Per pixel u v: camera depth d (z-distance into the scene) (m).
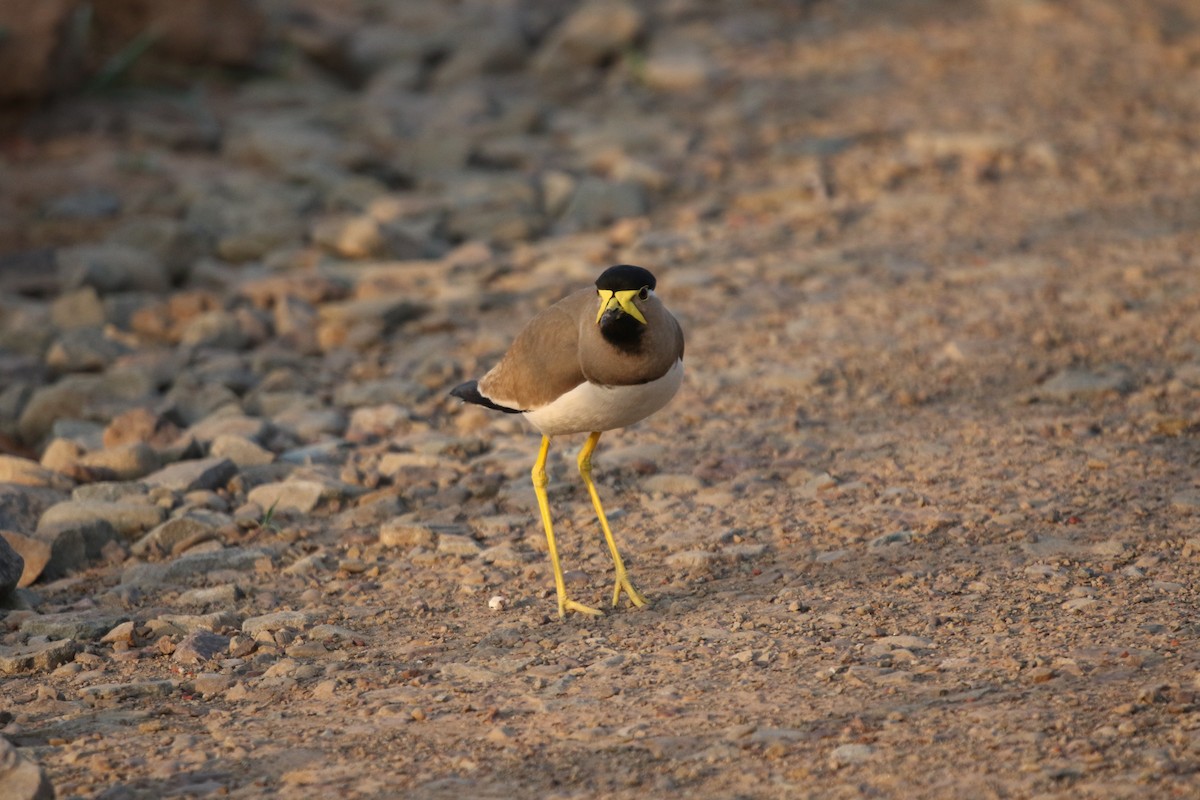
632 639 9.95
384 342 17.89
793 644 9.59
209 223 21.66
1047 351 15.70
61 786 7.97
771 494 12.64
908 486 12.53
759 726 8.30
